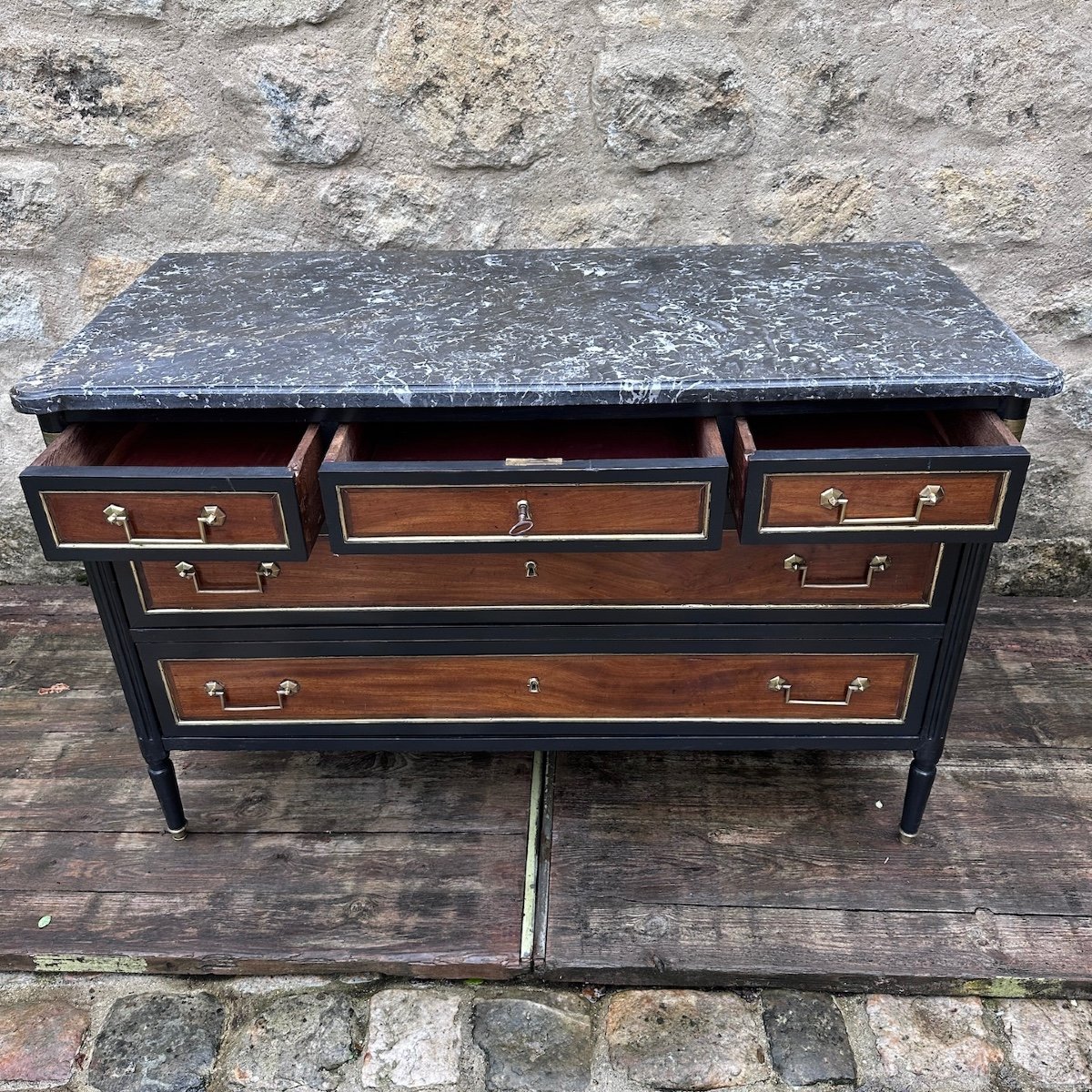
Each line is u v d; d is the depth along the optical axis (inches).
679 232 81.7
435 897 66.4
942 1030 60.4
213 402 51.8
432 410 53.7
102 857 69.9
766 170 79.0
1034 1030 60.3
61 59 74.4
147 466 55.5
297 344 57.2
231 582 58.1
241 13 73.1
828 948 62.7
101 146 77.8
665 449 59.0
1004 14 72.5
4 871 68.9
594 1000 62.8
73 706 83.3
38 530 51.8
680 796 73.4
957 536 51.1
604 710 63.2
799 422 61.4
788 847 69.4
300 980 64.2
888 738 63.3
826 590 57.7
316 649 60.7
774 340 55.5
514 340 56.8
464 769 76.4
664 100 75.9
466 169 79.0
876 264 67.3
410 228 81.4
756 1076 58.3
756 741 64.1
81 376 53.2
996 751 76.9
